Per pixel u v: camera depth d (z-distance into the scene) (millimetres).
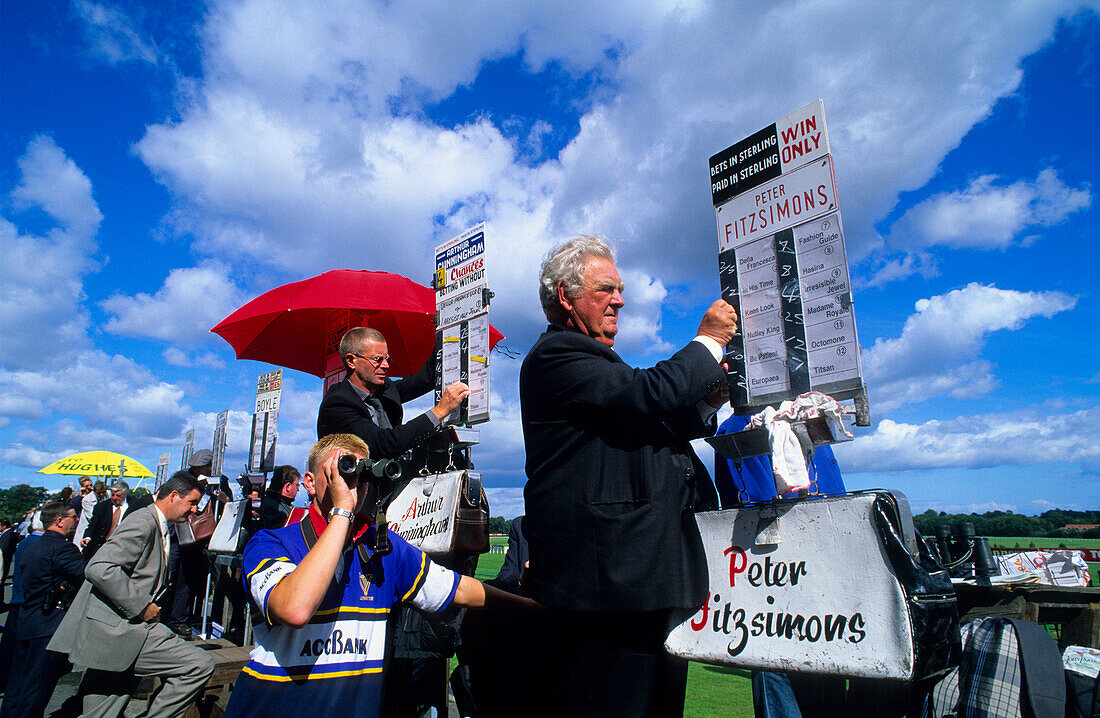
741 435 1667
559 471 1852
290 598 1868
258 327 6137
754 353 1854
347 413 3234
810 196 1766
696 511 1845
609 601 1666
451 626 3342
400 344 6043
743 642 1624
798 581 1569
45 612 5578
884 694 2180
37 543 5719
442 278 3834
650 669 1720
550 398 1880
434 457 3203
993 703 2160
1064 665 2477
